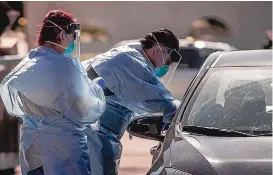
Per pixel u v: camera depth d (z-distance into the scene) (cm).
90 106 1209
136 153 2662
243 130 1135
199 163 998
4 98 1222
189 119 1180
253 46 6216
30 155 1222
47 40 1223
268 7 6119
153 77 1308
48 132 1206
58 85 1188
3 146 2064
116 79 1307
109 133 1345
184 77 3594
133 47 1355
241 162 980
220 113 1184
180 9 6209
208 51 3744
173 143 1095
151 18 6244
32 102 1199
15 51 2484
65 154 1209
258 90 1225
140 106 1312
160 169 1031
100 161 1338
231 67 1287
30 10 5819
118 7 6209
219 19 6212
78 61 1229
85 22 6112
